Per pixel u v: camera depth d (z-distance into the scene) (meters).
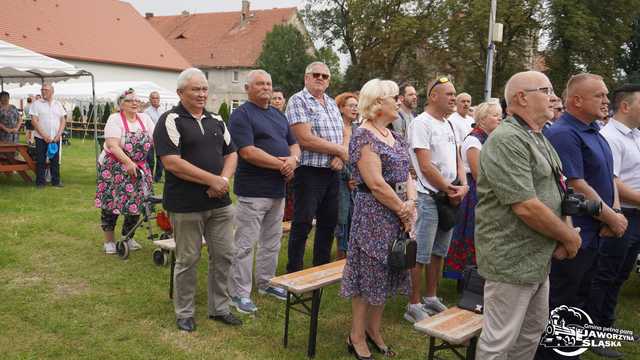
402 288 3.49
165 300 4.52
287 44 40.12
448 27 26.92
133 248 6.04
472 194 4.73
